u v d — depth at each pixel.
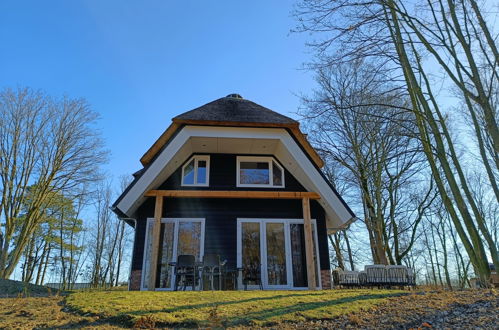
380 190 20.64
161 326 5.79
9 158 24.16
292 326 5.73
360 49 9.52
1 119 24.23
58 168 25.41
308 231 13.56
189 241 14.00
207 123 13.85
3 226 25.12
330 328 5.62
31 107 25.08
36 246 31.39
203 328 5.66
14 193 24.17
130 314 6.23
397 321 5.79
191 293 8.88
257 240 14.22
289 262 13.95
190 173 15.12
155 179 13.38
